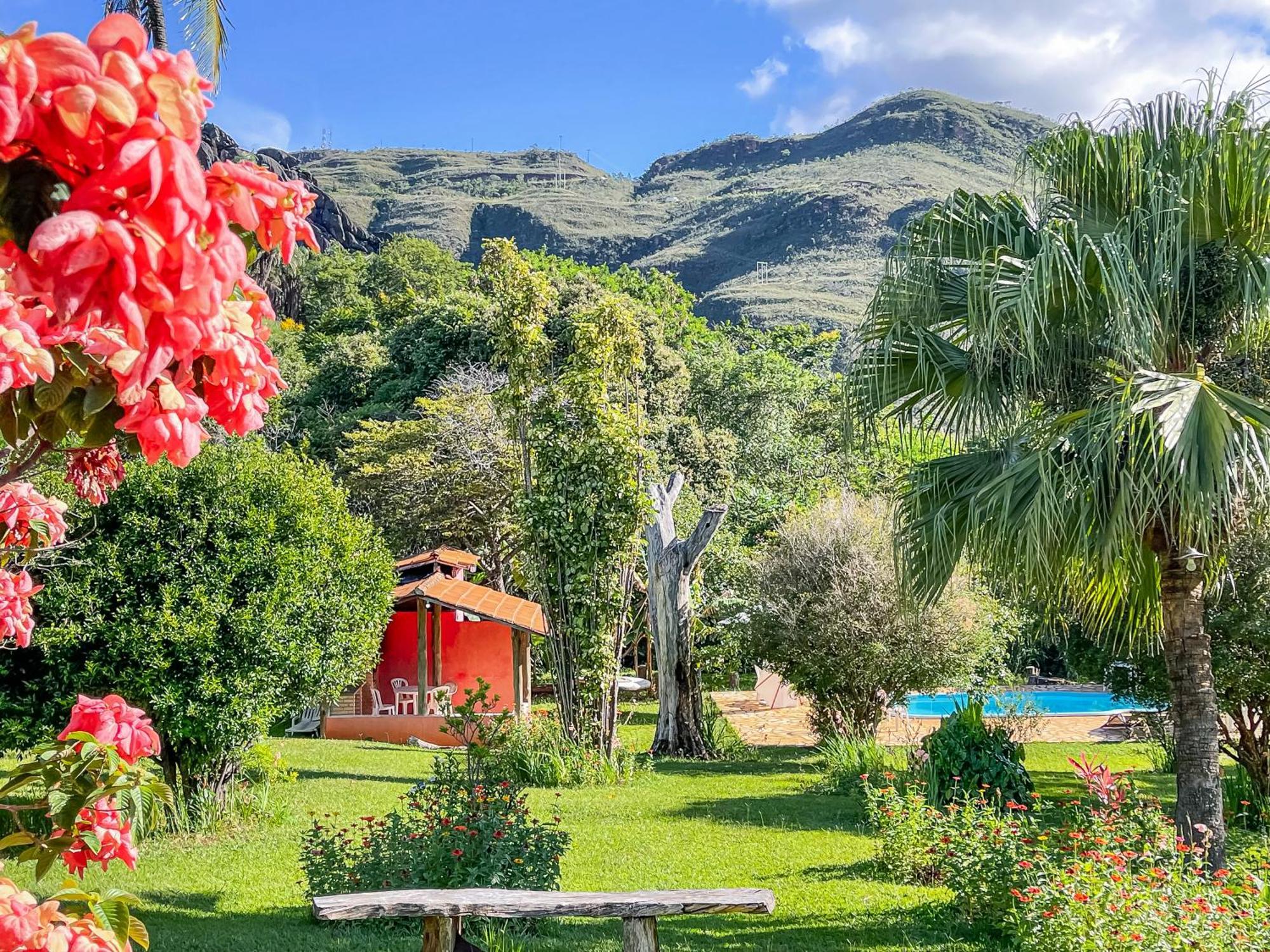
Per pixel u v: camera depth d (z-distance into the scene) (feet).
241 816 33.63
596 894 15.06
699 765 51.44
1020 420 22.20
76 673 28.19
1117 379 20.81
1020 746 35.45
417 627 65.82
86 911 6.25
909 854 27.27
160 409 4.26
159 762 32.42
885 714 54.44
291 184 4.27
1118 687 37.58
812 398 130.00
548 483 47.80
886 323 23.61
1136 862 21.72
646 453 48.49
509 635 70.03
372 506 99.86
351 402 136.15
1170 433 18.28
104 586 28.78
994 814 28.89
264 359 4.63
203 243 3.44
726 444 111.55
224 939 21.63
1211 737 21.81
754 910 14.60
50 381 4.35
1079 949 18.67
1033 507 19.53
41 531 8.95
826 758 49.42
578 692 48.03
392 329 149.38
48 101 3.31
